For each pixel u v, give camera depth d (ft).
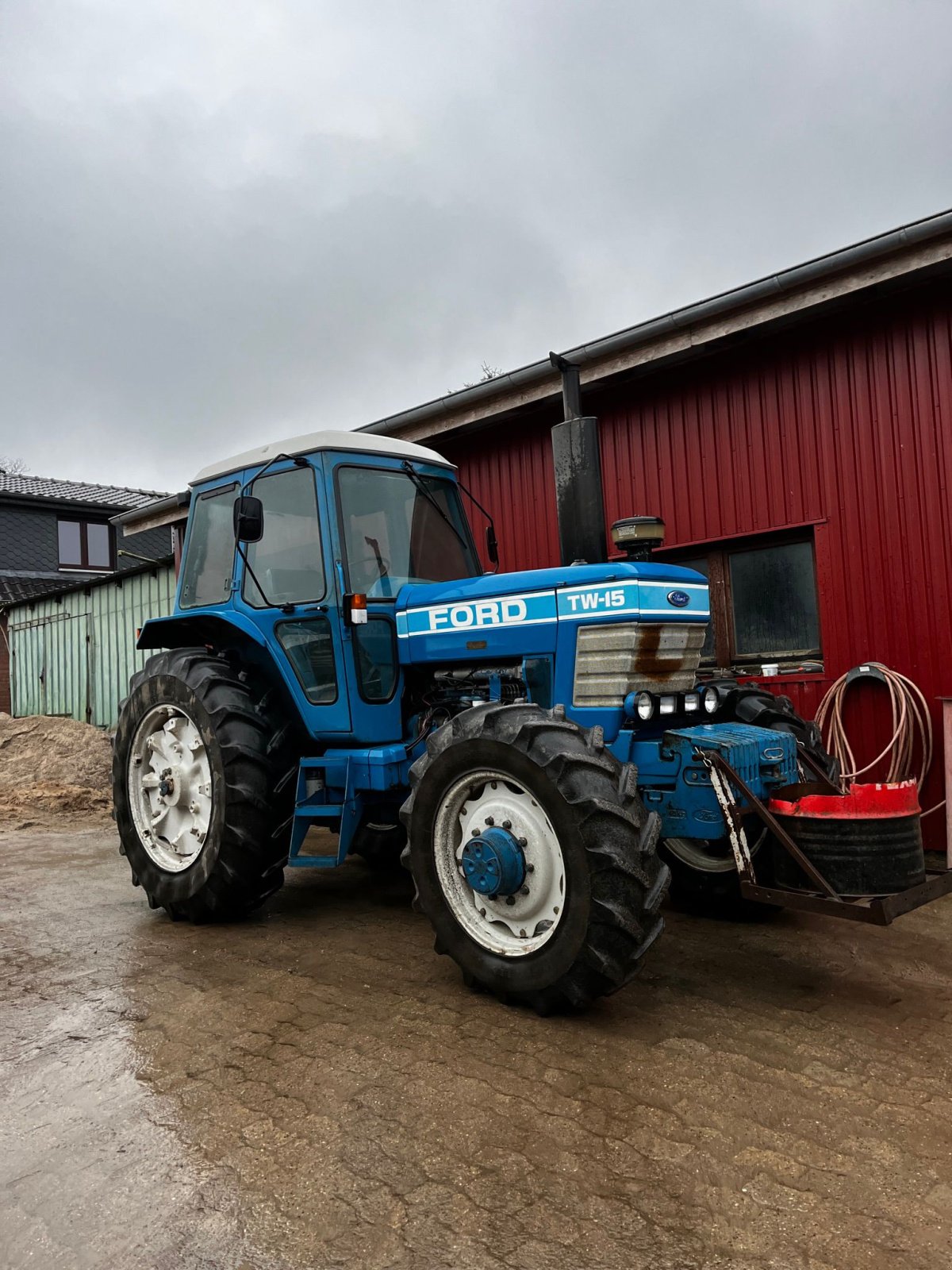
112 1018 9.37
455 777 9.70
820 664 17.90
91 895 14.82
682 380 19.71
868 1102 7.32
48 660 42.24
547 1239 5.64
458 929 9.71
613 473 21.09
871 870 8.84
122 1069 8.18
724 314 17.62
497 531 23.70
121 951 11.69
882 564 16.81
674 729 11.18
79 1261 5.57
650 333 18.47
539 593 11.30
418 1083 7.72
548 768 8.79
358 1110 7.29
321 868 16.56
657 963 10.88
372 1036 8.71
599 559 12.84
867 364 16.92
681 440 19.77
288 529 13.14
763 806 9.61
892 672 16.44
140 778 13.75
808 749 11.80
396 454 13.50
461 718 9.95
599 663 10.81
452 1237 5.67
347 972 10.62
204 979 10.48
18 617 44.11
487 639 11.75
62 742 30.09
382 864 16.35
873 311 16.80
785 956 11.11
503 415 22.38
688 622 11.34
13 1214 6.08
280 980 10.37
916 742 16.33
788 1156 6.54
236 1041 8.70
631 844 8.57
